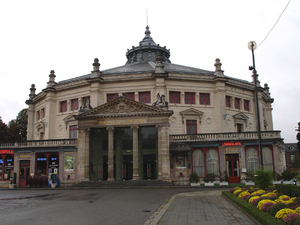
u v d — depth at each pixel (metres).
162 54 62.09
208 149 36.56
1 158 40.03
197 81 44.44
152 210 15.37
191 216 12.99
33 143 39.69
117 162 38.81
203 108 44.00
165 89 42.59
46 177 36.06
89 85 44.47
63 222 12.36
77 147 37.50
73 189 31.78
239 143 35.84
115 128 37.69
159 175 34.38
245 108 49.28
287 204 11.66
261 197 14.18
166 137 35.12
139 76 43.09
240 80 49.44
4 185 39.06
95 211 15.24
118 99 36.56
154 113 35.47
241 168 35.44
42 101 51.22
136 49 60.97
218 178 34.66
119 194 24.66
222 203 17.19
